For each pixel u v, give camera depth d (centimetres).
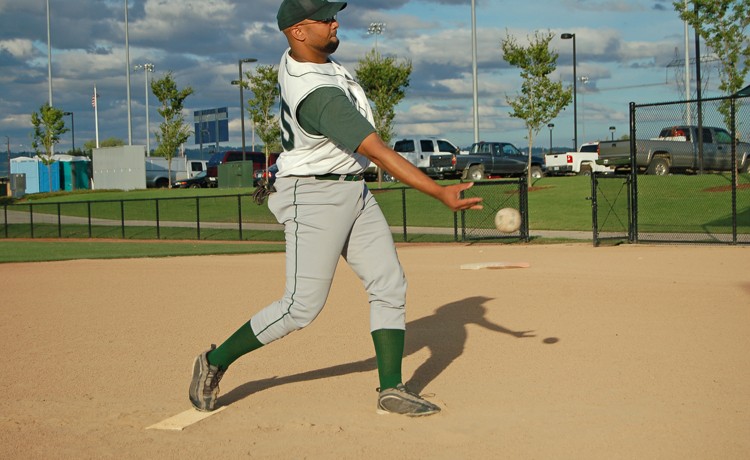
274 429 424
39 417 459
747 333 654
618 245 1572
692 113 2745
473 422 427
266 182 451
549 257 1354
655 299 844
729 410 441
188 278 1170
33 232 2967
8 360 621
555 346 623
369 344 655
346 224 428
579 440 393
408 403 438
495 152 3488
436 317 768
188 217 3222
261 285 1066
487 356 594
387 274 441
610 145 3047
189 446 398
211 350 458
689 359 568
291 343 664
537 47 2986
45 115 5269
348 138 390
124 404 488
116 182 5041
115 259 1584
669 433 402
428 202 2892
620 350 604
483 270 1166
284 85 417
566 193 2641
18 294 1020
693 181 2559
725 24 2689
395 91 3769
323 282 428
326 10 407
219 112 8244
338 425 428
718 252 1342
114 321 797
